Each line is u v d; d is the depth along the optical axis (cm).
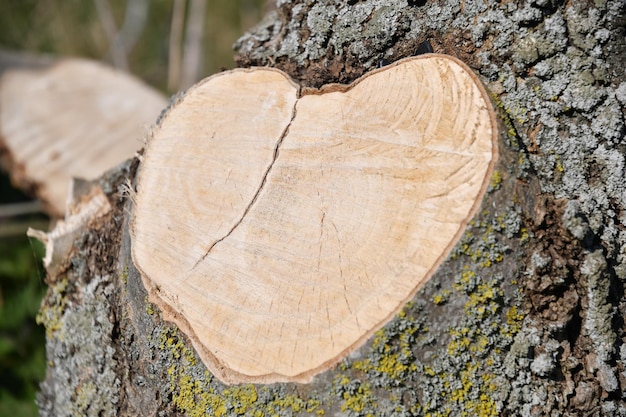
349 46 122
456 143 113
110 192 127
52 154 184
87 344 123
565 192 116
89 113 197
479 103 114
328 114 117
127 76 219
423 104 115
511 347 113
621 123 117
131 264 119
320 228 114
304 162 116
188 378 115
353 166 115
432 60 116
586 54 117
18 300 179
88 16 288
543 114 117
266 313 114
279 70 120
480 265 112
